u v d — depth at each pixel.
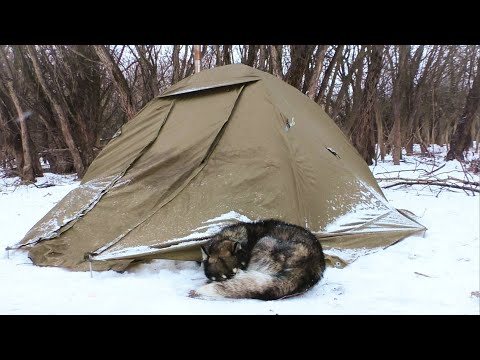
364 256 4.91
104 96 20.19
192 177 5.16
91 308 3.54
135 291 3.95
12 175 17.39
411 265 4.63
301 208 5.11
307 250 3.90
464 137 16.77
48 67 16.72
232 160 5.23
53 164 19.41
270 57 12.05
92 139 18.81
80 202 5.32
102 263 4.53
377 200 5.83
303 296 3.78
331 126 6.73
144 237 4.76
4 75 14.71
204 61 16.11
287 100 5.82
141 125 5.80
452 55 23.17
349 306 3.56
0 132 17.05
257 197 5.02
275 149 5.21
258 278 3.74
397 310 3.48
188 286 4.09
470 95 16.56
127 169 5.41
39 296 3.83
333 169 5.58
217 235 4.31
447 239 5.52
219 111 5.50
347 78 16.02
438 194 9.08
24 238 5.25
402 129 21.45
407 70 19.61
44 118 17.53
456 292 3.84
